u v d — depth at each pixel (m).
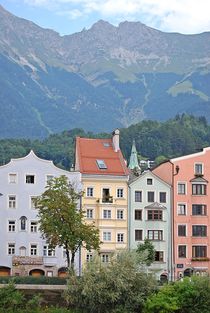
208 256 139.25
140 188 138.88
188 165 142.12
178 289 94.88
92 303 93.38
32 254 132.75
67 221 113.88
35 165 135.00
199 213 140.50
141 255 98.69
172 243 137.88
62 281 108.38
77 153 142.12
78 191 134.75
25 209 133.62
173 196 140.00
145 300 94.00
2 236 132.00
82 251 132.62
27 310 94.75
